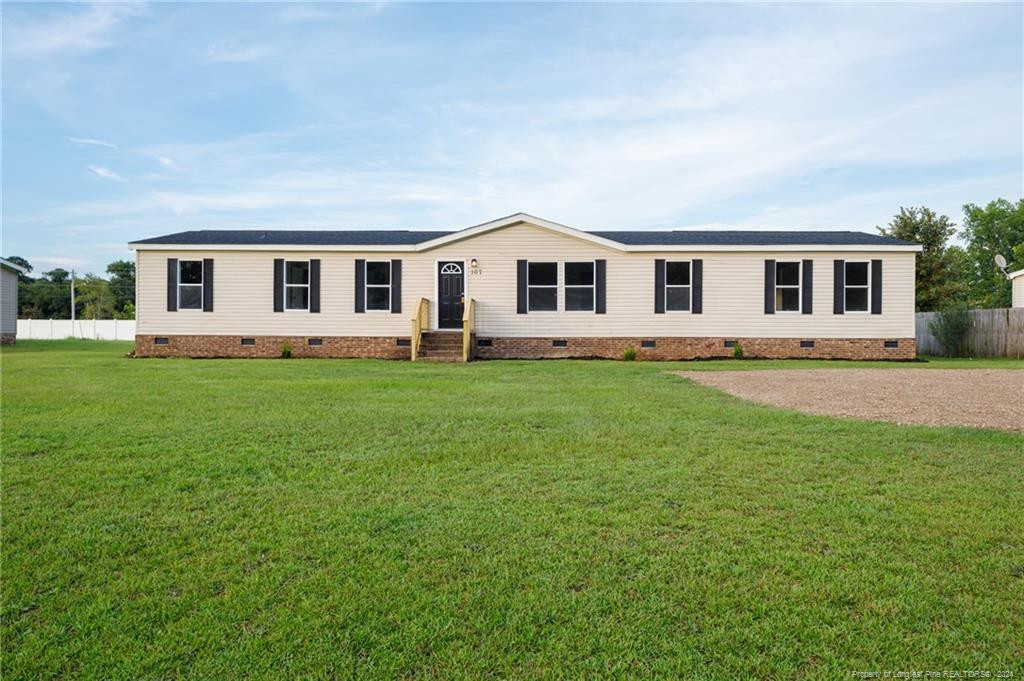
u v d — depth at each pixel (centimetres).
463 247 1897
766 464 513
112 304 5731
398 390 992
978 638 256
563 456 544
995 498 424
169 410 773
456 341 1850
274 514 397
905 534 360
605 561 328
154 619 272
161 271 1900
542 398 903
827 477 477
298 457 538
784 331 1873
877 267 1852
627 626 267
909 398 913
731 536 359
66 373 1255
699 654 248
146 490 443
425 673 236
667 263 1889
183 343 1898
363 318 1906
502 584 302
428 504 416
